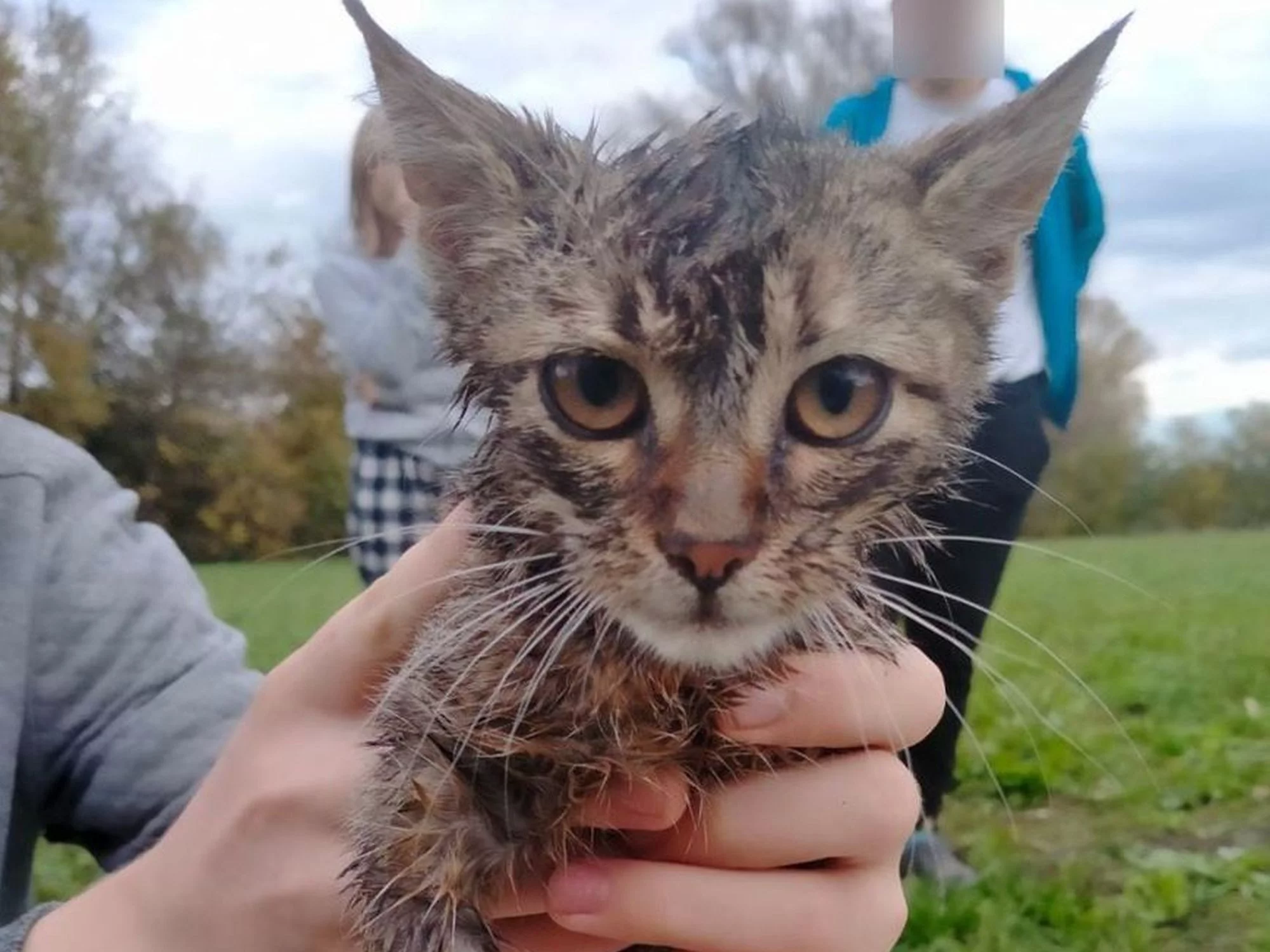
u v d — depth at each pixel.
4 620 0.22
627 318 0.16
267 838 0.17
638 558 0.16
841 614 0.17
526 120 0.18
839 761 0.17
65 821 0.23
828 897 0.17
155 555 0.25
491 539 0.18
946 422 0.18
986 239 0.18
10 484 0.24
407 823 0.17
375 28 0.18
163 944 0.17
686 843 0.17
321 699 0.18
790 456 0.16
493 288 0.18
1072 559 0.30
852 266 0.17
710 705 0.17
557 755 0.16
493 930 0.18
